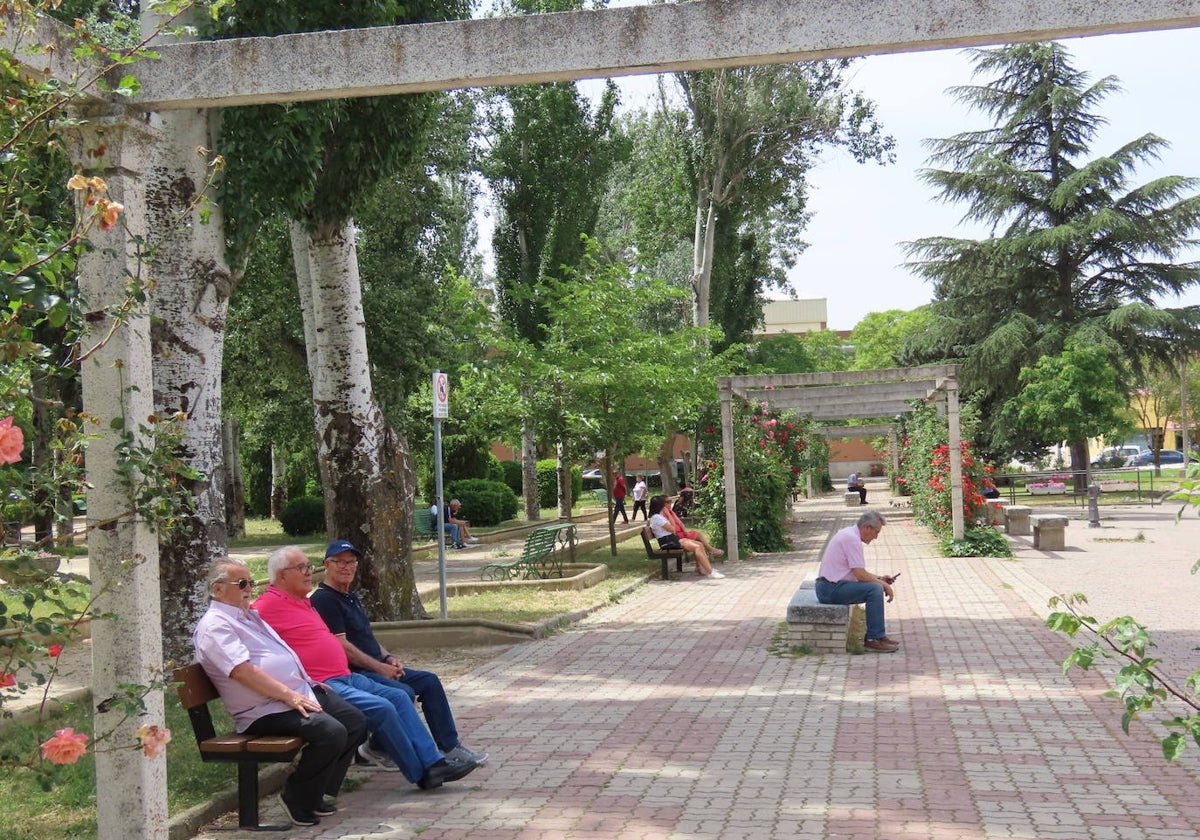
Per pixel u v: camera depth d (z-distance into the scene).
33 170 4.64
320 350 12.92
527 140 35.47
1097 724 7.71
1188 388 69.38
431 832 5.74
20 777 6.64
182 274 10.07
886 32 4.95
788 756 7.05
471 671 10.56
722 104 33.34
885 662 10.35
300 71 5.20
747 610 14.45
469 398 23.70
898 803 5.99
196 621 9.90
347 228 12.90
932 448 24.09
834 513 37.47
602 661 10.88
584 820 5.85
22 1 4.24
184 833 5.81
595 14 5.11
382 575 12.80
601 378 21.38
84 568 18.69
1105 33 4.92
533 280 35.69
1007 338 44.97
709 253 35.34
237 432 35.28
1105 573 17.89
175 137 10.08
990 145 48.53
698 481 23.91
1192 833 5.41
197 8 9.97
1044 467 59.94
